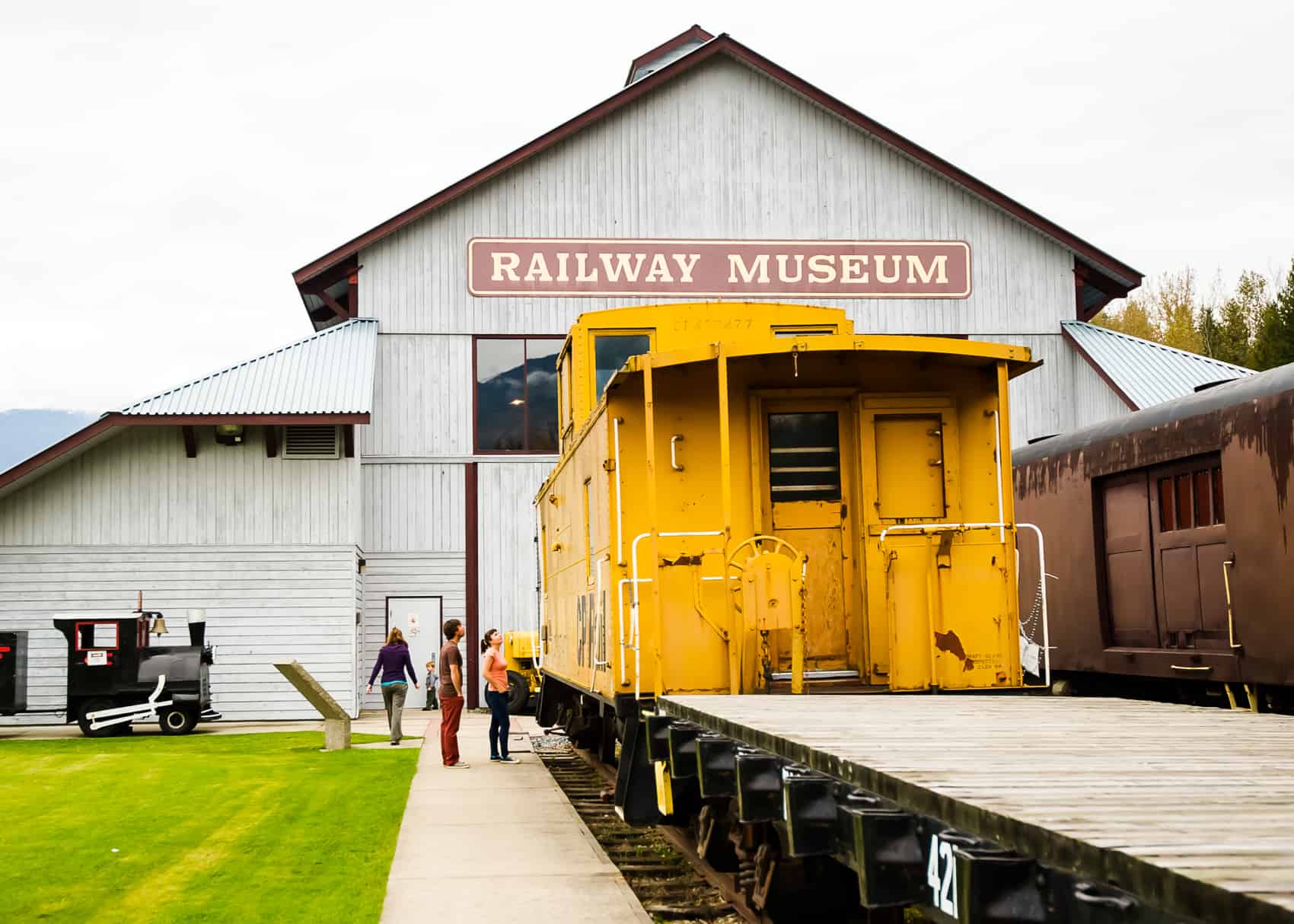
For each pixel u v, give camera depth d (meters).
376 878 9.15
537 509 18.36
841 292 28.69
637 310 11.67
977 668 9.02
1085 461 13.21
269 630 25.28
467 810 12.65
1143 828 2.98
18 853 10.23
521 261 28.30
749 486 9.48
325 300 29.91
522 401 28.05
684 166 28.77
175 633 25.08
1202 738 5.14
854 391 9.59
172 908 8.19
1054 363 28.69
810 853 4.48
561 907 8.11
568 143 28.64
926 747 4.76
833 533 9.57
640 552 9.28
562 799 13.43
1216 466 11.16
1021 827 3.12
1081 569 13.34
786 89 29.03
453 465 27.81
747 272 28.62
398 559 27.56
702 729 6.78
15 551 24.98
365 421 24.59
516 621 27.56
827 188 28.89
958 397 9.66
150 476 25.36
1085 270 29.23
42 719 24.84
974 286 28.81
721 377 8.65
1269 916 2.17
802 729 5.52
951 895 3.44
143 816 12.24
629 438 9.44
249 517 25.44
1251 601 10.39
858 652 9.45
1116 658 12.61
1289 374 10.08
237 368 26.06
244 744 20.41
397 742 20.05
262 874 9.31
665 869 9.59
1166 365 26.58
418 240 28.25
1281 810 3.27
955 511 9.48
